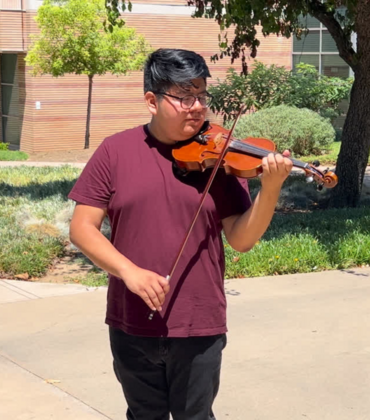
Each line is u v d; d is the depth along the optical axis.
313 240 8.13
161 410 3.03
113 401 4.36
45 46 19.92
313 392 4.48
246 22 9.92
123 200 2.84
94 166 2.90
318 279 7.11
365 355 5.09
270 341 5.35
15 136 23.31
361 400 4.37
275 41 25.38
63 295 6.59
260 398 4.39
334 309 6.12
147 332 2.82
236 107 20.47
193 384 2.87
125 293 2.86
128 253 2.85
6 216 9.46
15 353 5.13
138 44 21.17
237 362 4.95
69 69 20.22
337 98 21.84
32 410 4.23
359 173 10.95
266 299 6.41
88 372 4.79
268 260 7.44
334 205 11.06
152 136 2.91
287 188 12.23
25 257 7.51
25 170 15.39
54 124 22.48
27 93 22.28
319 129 18.22
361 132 10.84
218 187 2.85
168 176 2.84
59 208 9.89
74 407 4.27
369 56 10.46
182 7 23.62
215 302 2.86
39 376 4.72
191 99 2.79
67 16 19.53
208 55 24.38
